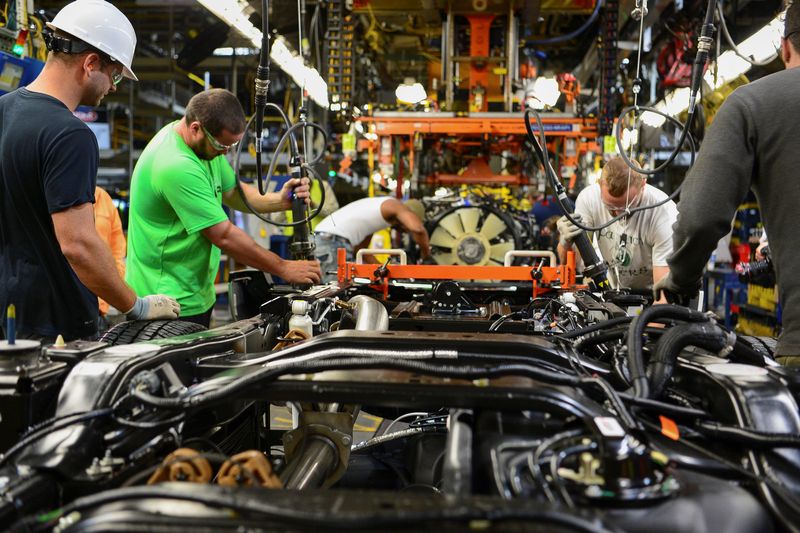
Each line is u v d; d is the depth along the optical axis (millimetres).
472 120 7355
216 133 3107
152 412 1474
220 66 12477
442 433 2127
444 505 962
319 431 1846
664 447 1346
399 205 5676
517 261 6125
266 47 2395
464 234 6113
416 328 3025
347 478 2156
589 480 1112
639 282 4434
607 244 4371
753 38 5977
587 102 11039
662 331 1898
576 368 1686
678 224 2008
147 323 2279
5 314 2477
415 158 7629
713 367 1555
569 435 1226
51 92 2441
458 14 7898
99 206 4895
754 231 6414
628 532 1030
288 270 3264
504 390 1369
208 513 991
